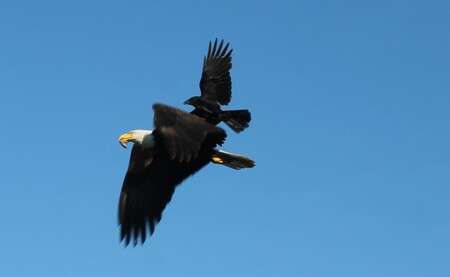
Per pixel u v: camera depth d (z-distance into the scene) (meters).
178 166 15.26
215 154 15.00
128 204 15.57
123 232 15.52
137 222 15.47
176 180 15.34
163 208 15.36
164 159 15.29
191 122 12.34
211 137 14.80
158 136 14.93
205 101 15.29
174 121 12.32
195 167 15.13
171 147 12.16
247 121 15.16
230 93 16.39
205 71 16.58
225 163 15.05
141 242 15.38
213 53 16.64
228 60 16.53
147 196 15.48
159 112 12.34
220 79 16.47
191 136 12.24
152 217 15.39
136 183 15.56
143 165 15.45
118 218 15.59
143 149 15.16
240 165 15.06
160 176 15.44
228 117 15.17
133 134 15.01
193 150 12.17
